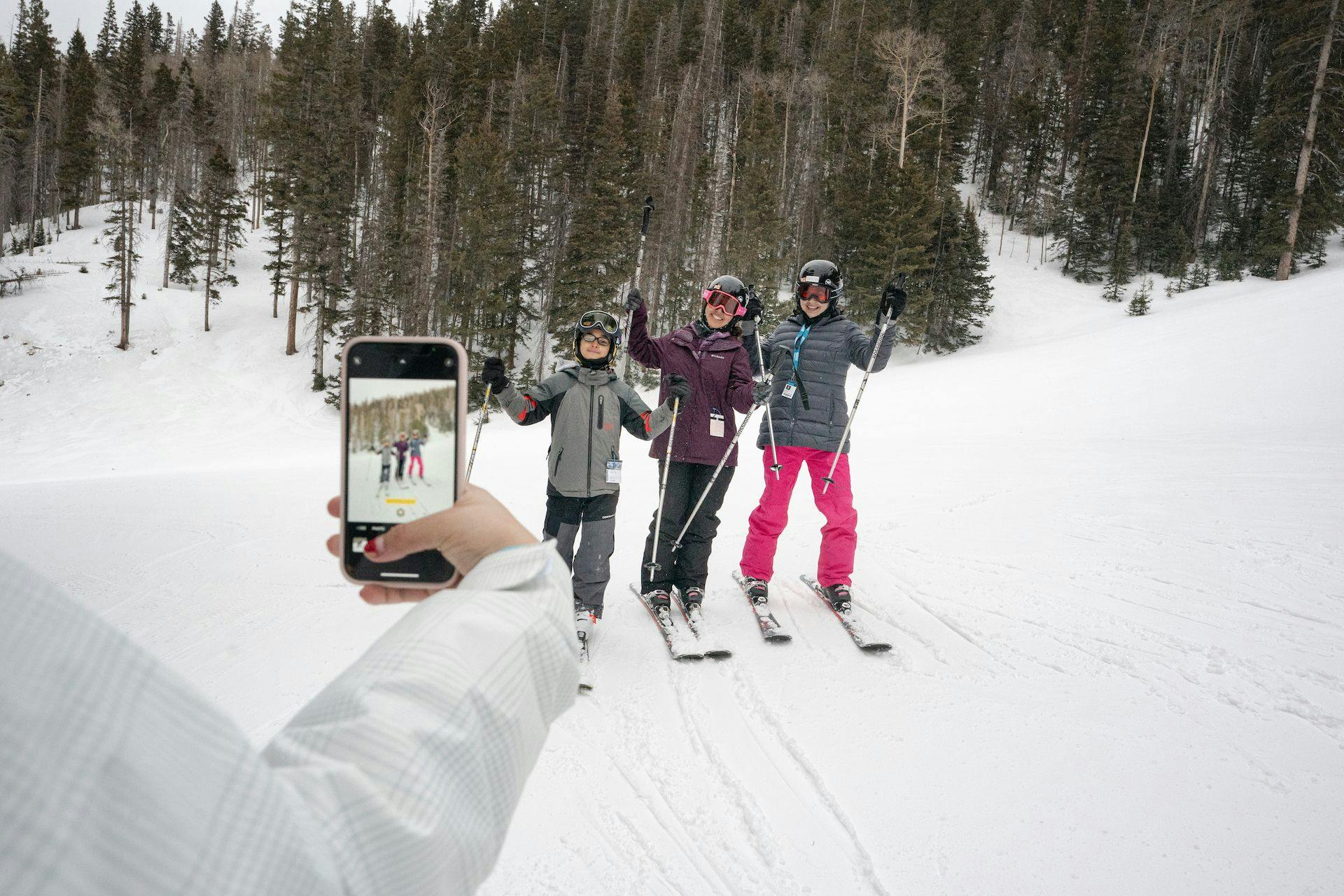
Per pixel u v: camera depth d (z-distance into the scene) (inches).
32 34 2544.3
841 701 111.9
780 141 2023.9
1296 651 120.4
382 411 32.7
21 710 9.0
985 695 111.9
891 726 104.3
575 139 1643.7
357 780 16.0
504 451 512.1
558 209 1533.0
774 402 149.6
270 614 153.3
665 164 1700.3
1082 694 111.3
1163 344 834.2
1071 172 1999.3
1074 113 1969.7
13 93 2046.0
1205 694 109.3
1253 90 1752.0
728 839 82.7
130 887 9.2
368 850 15.0
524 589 23.5
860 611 146.6
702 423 143.5
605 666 124.9
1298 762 92.3
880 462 360.5
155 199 2130.9
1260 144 1416.1
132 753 10.0
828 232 1713.8
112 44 3211.1
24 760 8.6
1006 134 2031.3
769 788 91.4
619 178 1417.3
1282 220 1389.0
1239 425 490.0
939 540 193.5
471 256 1339.8
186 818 10.5
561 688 22.5
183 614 155.0
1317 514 195.2
